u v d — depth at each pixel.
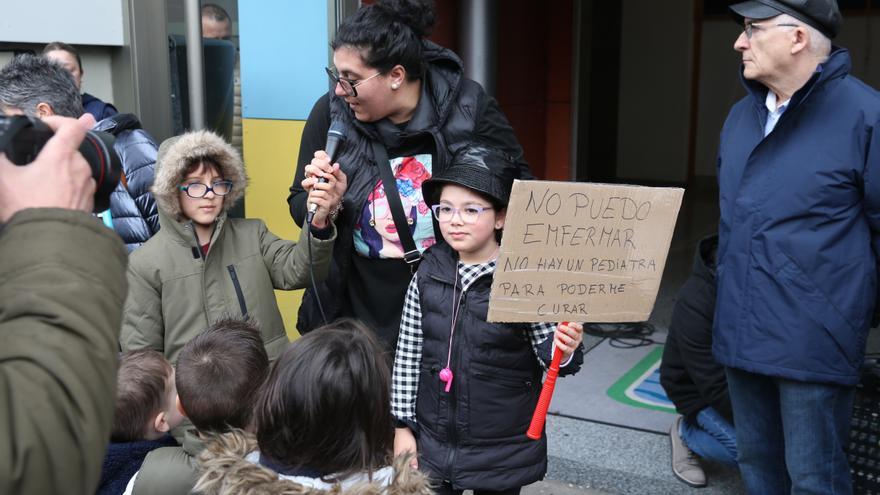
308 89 3.75
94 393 0.84
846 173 2.21
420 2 2.37
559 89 5.91
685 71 9.63
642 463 3.29
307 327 2.63
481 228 2.12
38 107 2.54
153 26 3.86
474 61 4.46
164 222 2.49
